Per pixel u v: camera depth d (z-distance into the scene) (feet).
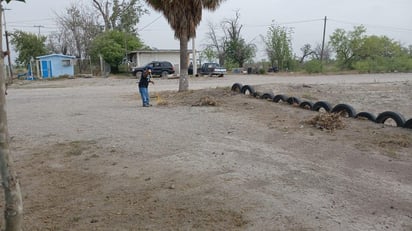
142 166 20.13
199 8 57.21
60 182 18.15
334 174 17.78
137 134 28.45
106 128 31.42
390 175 17.52
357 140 23.95
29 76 140.87
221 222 13.05
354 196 15.05
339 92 55.42
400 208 13.87
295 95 51.13
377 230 12.18
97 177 18.67
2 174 8.68
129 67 150.61
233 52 211.82
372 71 152.66
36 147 25.52
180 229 12.64
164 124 32.40
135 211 14.25
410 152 21.15
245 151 22.39
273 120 32.04
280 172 18.24
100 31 182.39
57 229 12.96
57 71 142.00
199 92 53.67
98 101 54.49
